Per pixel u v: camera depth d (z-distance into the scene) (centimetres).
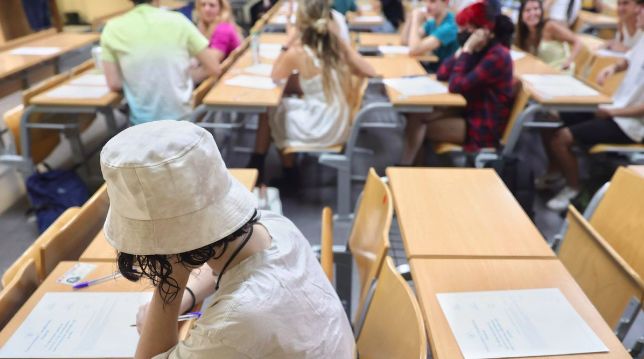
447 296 116
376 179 155
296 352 77
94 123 390
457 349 100
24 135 257
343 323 91
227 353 72
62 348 96
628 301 126
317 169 333
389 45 403
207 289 104
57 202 260
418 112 278
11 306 109
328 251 140
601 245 139
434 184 170
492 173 179
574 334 105
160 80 260
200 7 364
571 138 269
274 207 205
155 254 69
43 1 510
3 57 340
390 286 111
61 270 121
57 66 437
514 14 486
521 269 126
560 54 366
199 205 68
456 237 139
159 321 79
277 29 473
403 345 96
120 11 734
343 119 267
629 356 99
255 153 308
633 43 344
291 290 77
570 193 284
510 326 107
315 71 260
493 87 261
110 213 71
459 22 263
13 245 249
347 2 468
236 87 266
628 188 152
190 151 66
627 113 258
